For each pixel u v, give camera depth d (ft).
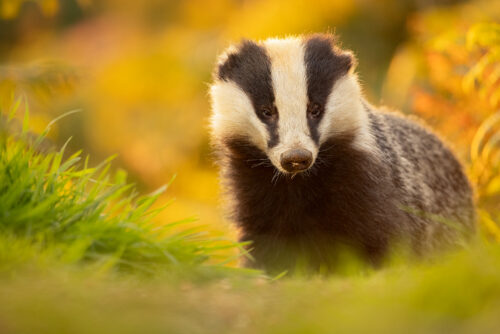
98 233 24.68
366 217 33.50
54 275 21.07
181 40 85.25
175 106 82.07
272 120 33.73
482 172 45.80
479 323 15.96
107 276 22.12
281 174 34.14
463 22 54.75
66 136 83.35
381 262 33.65
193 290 19.95
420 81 61.82
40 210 24.54
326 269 34.01
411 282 18.78
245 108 34.50
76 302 17.60
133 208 27.37
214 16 89.25
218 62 37.04
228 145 35.58
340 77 34.27
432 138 41.19
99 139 83.41
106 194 26.78
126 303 17.75
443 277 17.40
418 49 62.03
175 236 26.27
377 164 34.35
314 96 33.53
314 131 33.19
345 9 79.25
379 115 37.68
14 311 16.61
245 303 18.22
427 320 16.34
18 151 27.02
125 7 94.84
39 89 41.04
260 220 34.91
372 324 16.10
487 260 18.79
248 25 80.33
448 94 52.24
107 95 83.66
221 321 17.12
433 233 38.09
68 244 24.41
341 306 17.57
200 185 78.33
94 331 15.81
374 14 79.46
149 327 16.17
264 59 34.50
